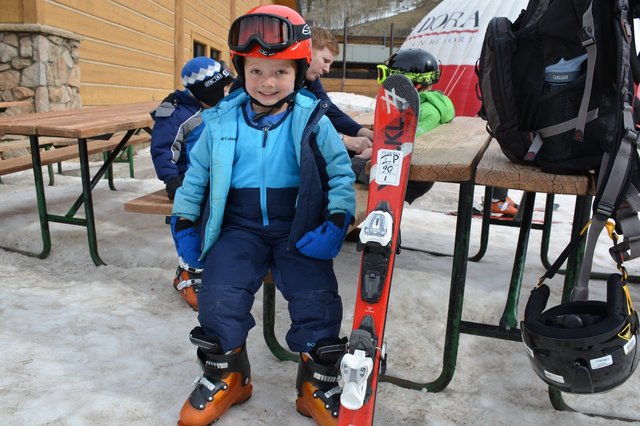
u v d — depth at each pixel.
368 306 1.58
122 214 4.43
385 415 1.94
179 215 1.93
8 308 2.73
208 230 1.83
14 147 5.04
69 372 2.14
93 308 2.79
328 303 1.81
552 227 4.84
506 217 4.95
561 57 1.64
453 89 10.70
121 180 5.94
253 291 1.85
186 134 2.97
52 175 5.52
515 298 2.46
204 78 2.90
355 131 3.05
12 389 2.01
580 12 1.53
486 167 1.79
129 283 3.18
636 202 1.50
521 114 1.71
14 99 5.96
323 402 1.80
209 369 1.84
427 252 3.97
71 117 3.79
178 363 2.25
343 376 1.47
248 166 1.85
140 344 2.40
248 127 1.86
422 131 2.76
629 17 1.54
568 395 2.09
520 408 2.00
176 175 2.91
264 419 1.89
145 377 2.13
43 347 2.34
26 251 3.63
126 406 1.92
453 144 2.31
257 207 1.86
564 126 1.62
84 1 6.96
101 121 3.47
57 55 6.23
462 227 1.89
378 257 1.56
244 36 1.76
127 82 8.42
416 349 2.48
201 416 1.79
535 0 1.75
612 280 1.48
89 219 3.38
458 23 10.88
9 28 5.78
